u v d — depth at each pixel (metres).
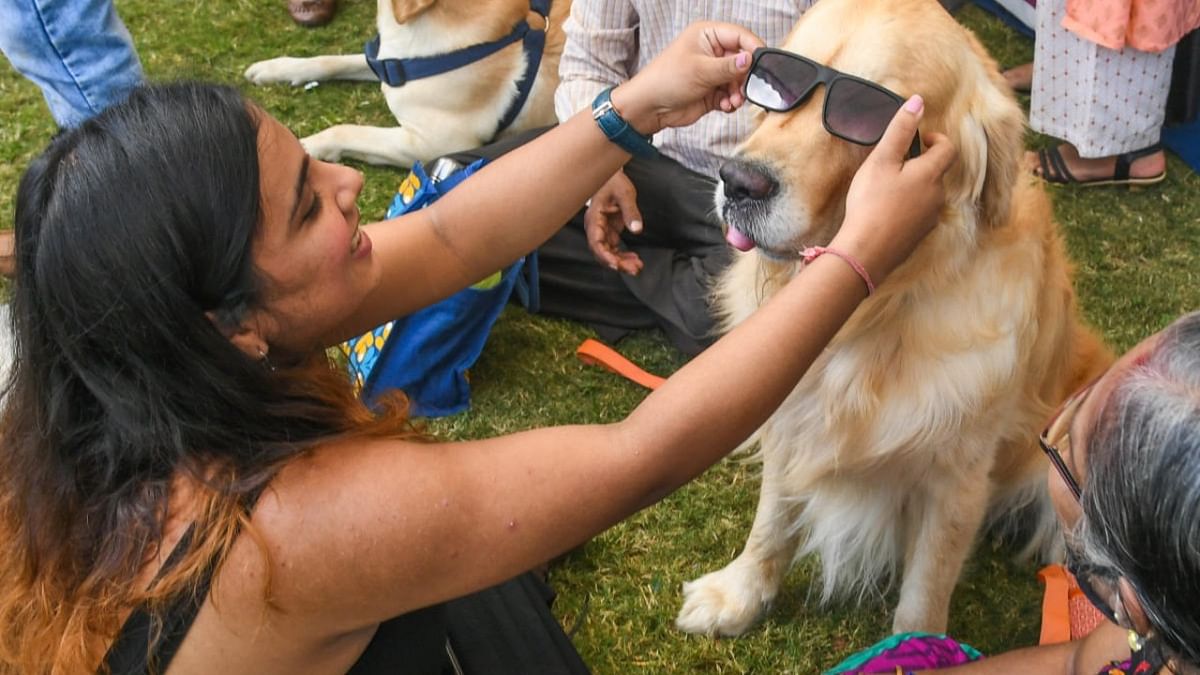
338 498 1.16
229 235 1.10
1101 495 0.97
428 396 2.75
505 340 2.99
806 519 2.31
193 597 1.14
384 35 3.54
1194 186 3.46
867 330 1.95
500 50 3.44
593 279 2.99
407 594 1.21
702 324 2.81
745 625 2.33
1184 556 0.89
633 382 2.87
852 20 1.76
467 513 1.19
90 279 1.09
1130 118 3.28
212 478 1.14
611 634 2.32
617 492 1.24
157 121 1.11
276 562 1.14
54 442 1.17
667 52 1.63
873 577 2.40
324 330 1.28
